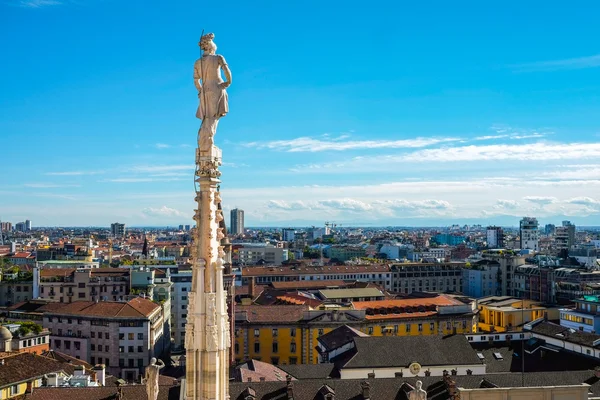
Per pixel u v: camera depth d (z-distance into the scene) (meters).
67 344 165.62
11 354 108.50
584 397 79.31
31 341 143.25
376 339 120.12
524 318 183.12
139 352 161.38
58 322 168.12
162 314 187.25
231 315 145.00
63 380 95.69
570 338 124.94
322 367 117.56
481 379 91.69
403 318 169.38
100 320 163.00
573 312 158.75
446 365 115.31
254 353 162.12
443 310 173.12
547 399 78.56
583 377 94.38
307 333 162.62
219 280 20.14
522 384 89.75
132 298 190.50
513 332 137.62
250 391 86.38
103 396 83.12
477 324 184.12
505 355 128.25
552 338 128.88
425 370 114.44
